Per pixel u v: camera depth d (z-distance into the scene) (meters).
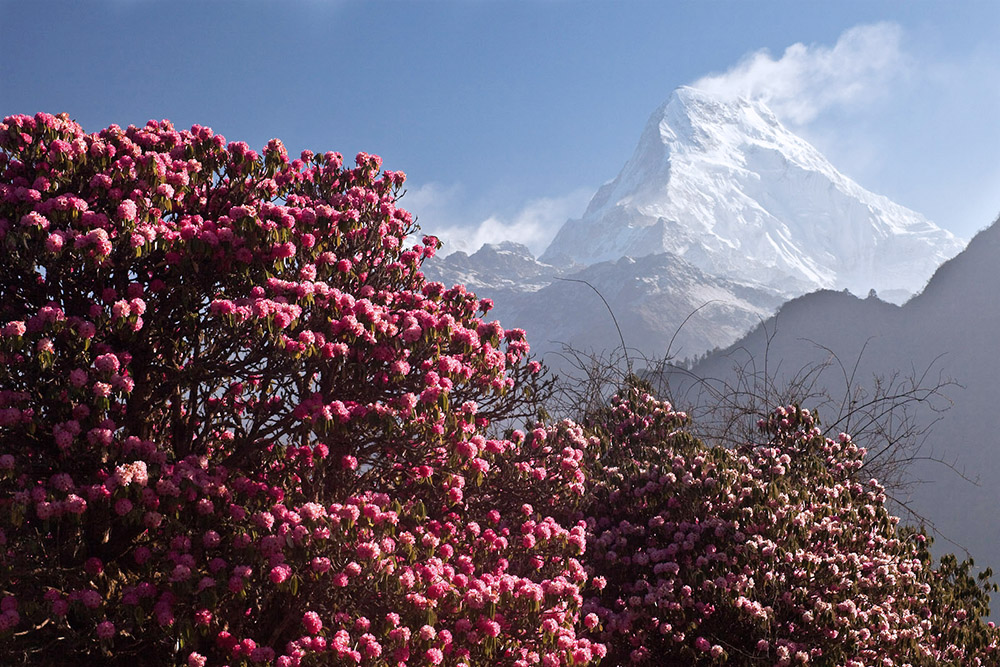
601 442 7.31
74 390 4.40
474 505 6.12
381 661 4.28
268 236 4.89
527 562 5.66
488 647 4.46
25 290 4.73
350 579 4.38
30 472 4.45
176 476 4.62
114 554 4.82
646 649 6.00
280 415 5.19
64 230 4.61
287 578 4.29
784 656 5.59
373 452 5.37
